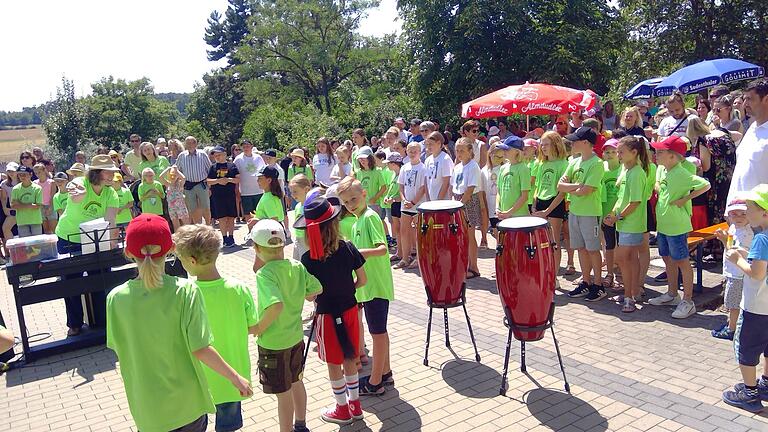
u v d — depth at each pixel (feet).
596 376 15.76
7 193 38.58
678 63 83.82
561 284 24.14
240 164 38.60
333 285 13.55
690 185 18.92
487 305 22.44
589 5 82.28
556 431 13.23
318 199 13.57
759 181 16.57
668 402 14.12
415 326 20.79
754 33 78.23
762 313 13.05
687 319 19.35
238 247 38.19
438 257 16.67
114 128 166.20
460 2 82.43
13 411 16.75
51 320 25.34
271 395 16.33
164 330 9.76
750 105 16.70
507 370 15.64
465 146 25.82
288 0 136.77
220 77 198.80
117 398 17.19
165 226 10.02
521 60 78.18
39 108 129.59
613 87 85.30
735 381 14.97
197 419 10.14
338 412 14.19
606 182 22.34
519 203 23.40
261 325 12.01
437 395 15.44
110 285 21.30
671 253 19.61
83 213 22.59
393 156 30.17
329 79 147.95
